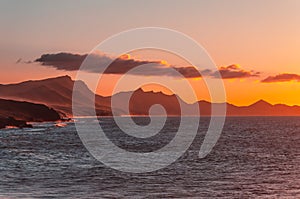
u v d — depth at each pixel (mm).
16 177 50406
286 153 85250
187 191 42531
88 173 54438
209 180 49625
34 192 40906
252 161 70375
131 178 50562
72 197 38875
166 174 54406
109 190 42688
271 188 44500
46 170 57062
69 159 71500
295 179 50531
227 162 68688
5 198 37750
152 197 39562
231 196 40312
